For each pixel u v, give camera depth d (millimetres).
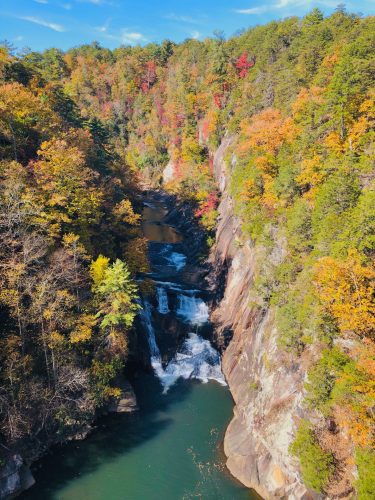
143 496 29062
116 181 61969
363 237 27438
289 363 31141
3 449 28781
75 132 61000
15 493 28562
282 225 43125
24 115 51219
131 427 36438
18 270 32344
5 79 65812
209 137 98188
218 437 35562
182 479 30703
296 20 99750
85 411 34375
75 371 33562
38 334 33844
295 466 26453
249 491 29438
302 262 36031
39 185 41750
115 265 37719
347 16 80188
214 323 53156
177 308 55406
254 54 101750
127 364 44344
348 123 42625
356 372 23625
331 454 24188
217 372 46281
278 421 29594
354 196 32000
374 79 43562
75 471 31219
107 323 36250
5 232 35781
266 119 61438
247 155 62875
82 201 43094
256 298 42406
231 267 56438
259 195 53188
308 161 40625
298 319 30438
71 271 37781
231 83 100312
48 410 32344
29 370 31109
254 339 40719
